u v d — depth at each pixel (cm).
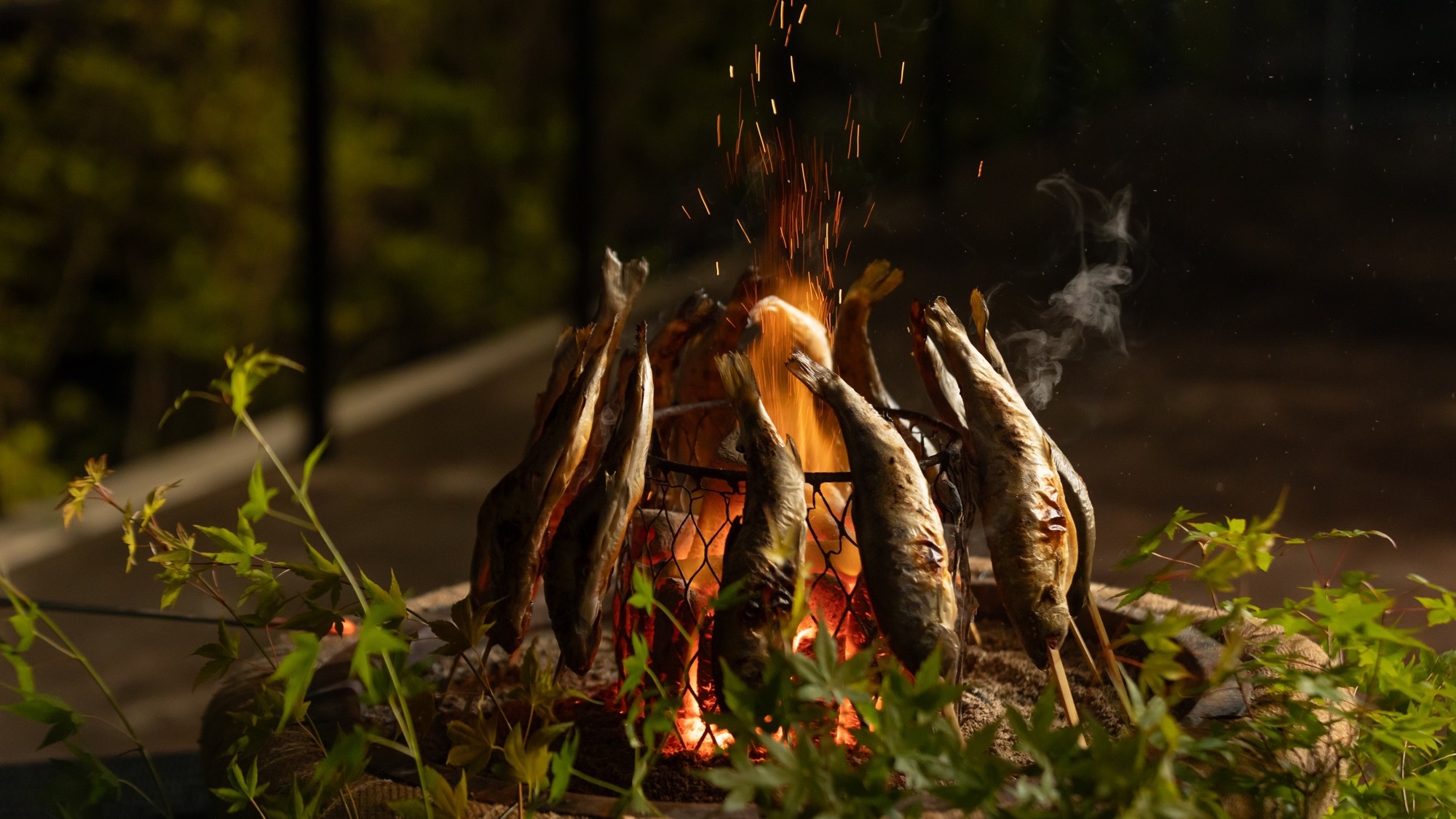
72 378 627
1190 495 410
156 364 632
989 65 982
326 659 155
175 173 602
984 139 983
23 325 583
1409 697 124
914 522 120
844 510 127
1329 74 1116
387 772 121
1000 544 126
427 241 727
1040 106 1008
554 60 791
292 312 651
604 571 123
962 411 140
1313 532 374
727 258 776
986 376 132
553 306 782
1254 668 123
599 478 123
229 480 466
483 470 480
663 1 809
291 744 128
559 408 129
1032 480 127
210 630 314
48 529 415
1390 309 614
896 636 118
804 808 93
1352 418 479
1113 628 157
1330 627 116
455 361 653
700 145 828
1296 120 1005
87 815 128
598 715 140
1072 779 92
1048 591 125
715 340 157
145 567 382
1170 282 662
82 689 300
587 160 504
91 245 589
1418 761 133
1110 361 556
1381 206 778
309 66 447
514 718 141
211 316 623
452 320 746
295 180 632
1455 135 948
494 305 766
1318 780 113
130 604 351
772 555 113
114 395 632
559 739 134
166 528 408
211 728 139
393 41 698
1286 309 623
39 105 571
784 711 98
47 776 182
